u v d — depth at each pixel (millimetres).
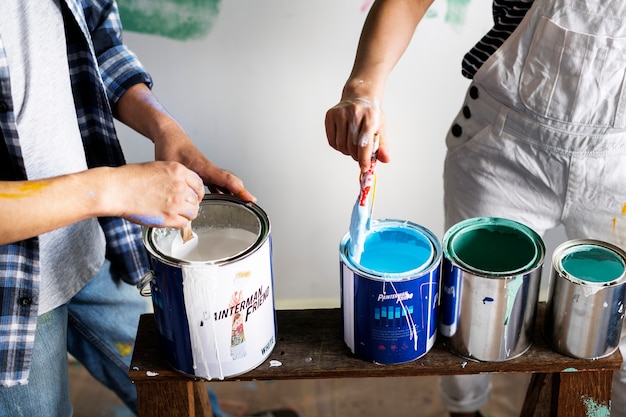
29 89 1032
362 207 963
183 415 1064
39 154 1064
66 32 1135
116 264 1385
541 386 1194
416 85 1633
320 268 1934
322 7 1523
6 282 1042
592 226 1319
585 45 1122
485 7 1519
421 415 1830
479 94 1294
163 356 1041
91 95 1200
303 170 1760
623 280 945
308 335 1076
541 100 1194
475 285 944
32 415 1214
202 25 1541
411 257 1014
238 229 1064
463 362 1019
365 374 1025
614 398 1295
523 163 1282
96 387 1938
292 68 1605
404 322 965
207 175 1113
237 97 1646
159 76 1615
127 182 938
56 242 1131
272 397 1891
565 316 982
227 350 969
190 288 900
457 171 1395
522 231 1027
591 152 1219
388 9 1227
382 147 1108
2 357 1076
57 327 1193
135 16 1525
